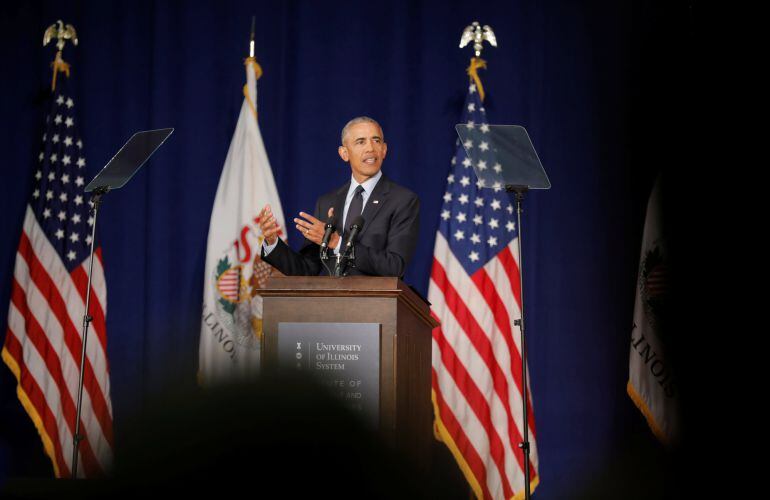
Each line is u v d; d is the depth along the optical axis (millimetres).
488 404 11758
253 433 1735
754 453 11703
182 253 13125
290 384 1893
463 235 12070
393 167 13078
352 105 13312
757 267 11867
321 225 7266
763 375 11742
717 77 12406
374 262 7281
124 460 1976
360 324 6441
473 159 9406
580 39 13102
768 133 11930
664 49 12938
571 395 12578
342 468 1759
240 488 1705
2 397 12828
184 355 12945
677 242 12250
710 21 12531
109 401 12266
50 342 12227
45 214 12531
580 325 12680
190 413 1862
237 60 13469
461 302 11906
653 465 12266
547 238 12820
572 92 13039
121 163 9820
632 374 12094
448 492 12336
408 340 6914
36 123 13422
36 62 13531
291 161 13266
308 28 13445
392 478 1843
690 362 11984
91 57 13547
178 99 13391
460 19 13258
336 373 6430
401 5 13328
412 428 6988
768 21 11984
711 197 12219
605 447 12430
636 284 12461
